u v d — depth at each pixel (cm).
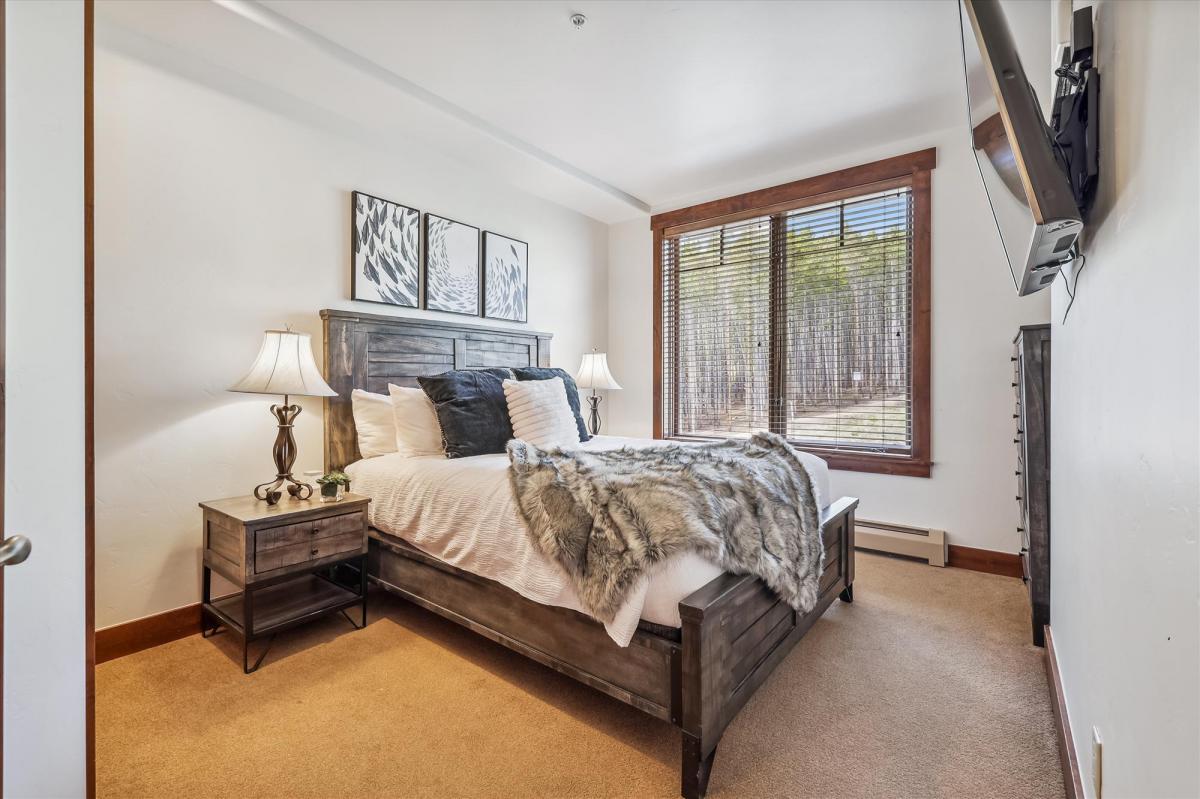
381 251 298
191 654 209
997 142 107
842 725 166
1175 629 63
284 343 228
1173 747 63
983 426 308
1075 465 140
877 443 346
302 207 267
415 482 227
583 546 160
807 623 204
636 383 455
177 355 224
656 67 251
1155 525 71
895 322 339
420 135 307
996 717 169
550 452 206
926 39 231
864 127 311
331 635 225
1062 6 113
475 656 208
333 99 266
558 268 420
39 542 95
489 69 252
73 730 101
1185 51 60
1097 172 103
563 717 170
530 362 384
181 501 225
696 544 148
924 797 137
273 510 211
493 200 367
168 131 222
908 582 289
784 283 381
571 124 306
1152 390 72
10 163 90
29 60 93
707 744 137
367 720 167
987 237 305
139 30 213
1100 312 104
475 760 150
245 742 157
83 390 103
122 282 210
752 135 320
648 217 446
